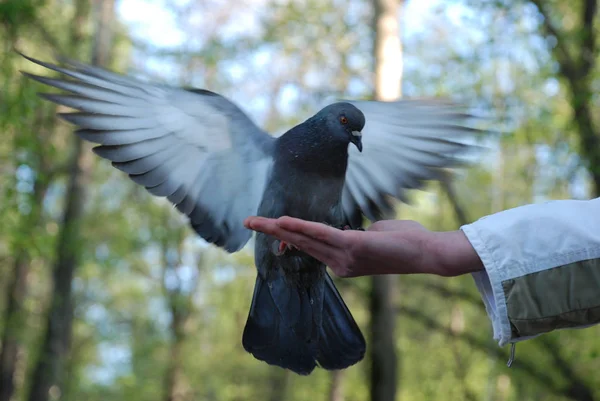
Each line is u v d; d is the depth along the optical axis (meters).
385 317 11.17
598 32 10.95
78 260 14.56
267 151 3.15
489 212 15.84
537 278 2.21
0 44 10.32
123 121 2.95
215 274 22.47
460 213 13.09
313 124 3.12
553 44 10.62
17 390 23.34
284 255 2.98
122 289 22.81
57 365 14.45
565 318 2.20
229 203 3.12
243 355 24.11
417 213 16.59
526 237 2.25
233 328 24.44
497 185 14.58
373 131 3.30
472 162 3.20
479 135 3.19
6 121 9.62
